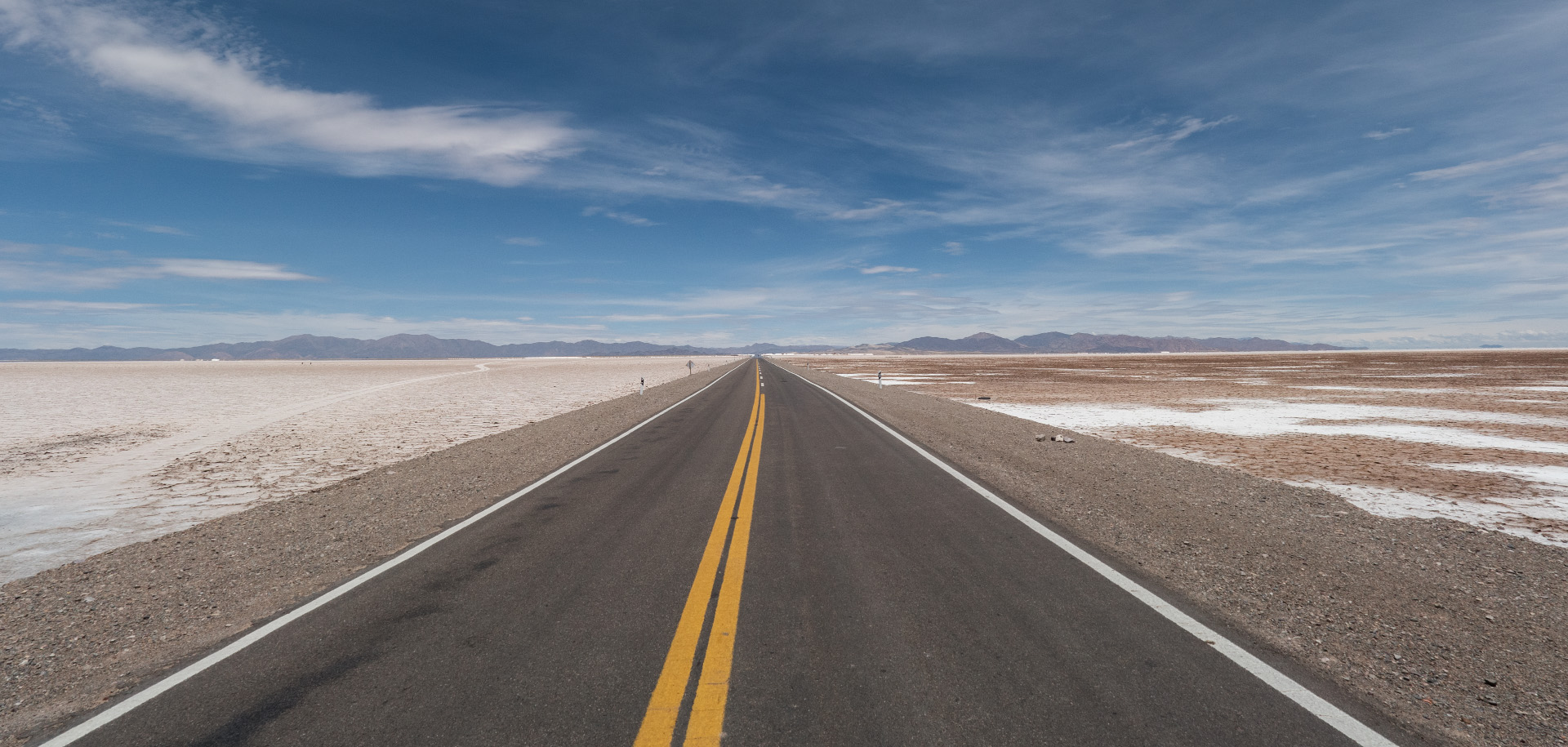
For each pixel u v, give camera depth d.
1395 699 3.00
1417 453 11.81
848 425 15.09
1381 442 13.30
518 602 4.41
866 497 7.56
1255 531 6.04
